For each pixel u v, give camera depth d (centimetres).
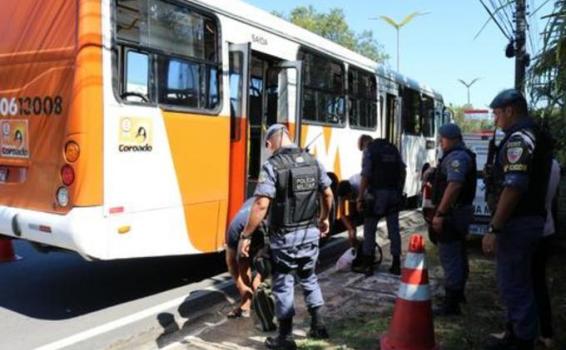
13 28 572
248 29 731
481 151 903
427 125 1652
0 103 587
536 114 427
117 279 709
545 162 418
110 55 529
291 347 464
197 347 480
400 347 428
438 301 604
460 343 481
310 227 473
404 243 995
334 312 562
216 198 659
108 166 530
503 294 434
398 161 712
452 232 548
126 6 546
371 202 703
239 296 660
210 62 653
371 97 1171
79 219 514
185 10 617
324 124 952
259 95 837
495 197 442
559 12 362
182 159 610
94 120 518
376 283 674
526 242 420
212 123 651
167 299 634
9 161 580
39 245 589
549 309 468
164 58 588
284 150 470
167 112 590
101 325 552
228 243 558
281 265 464
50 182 538
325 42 962
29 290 656
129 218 552
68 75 523
